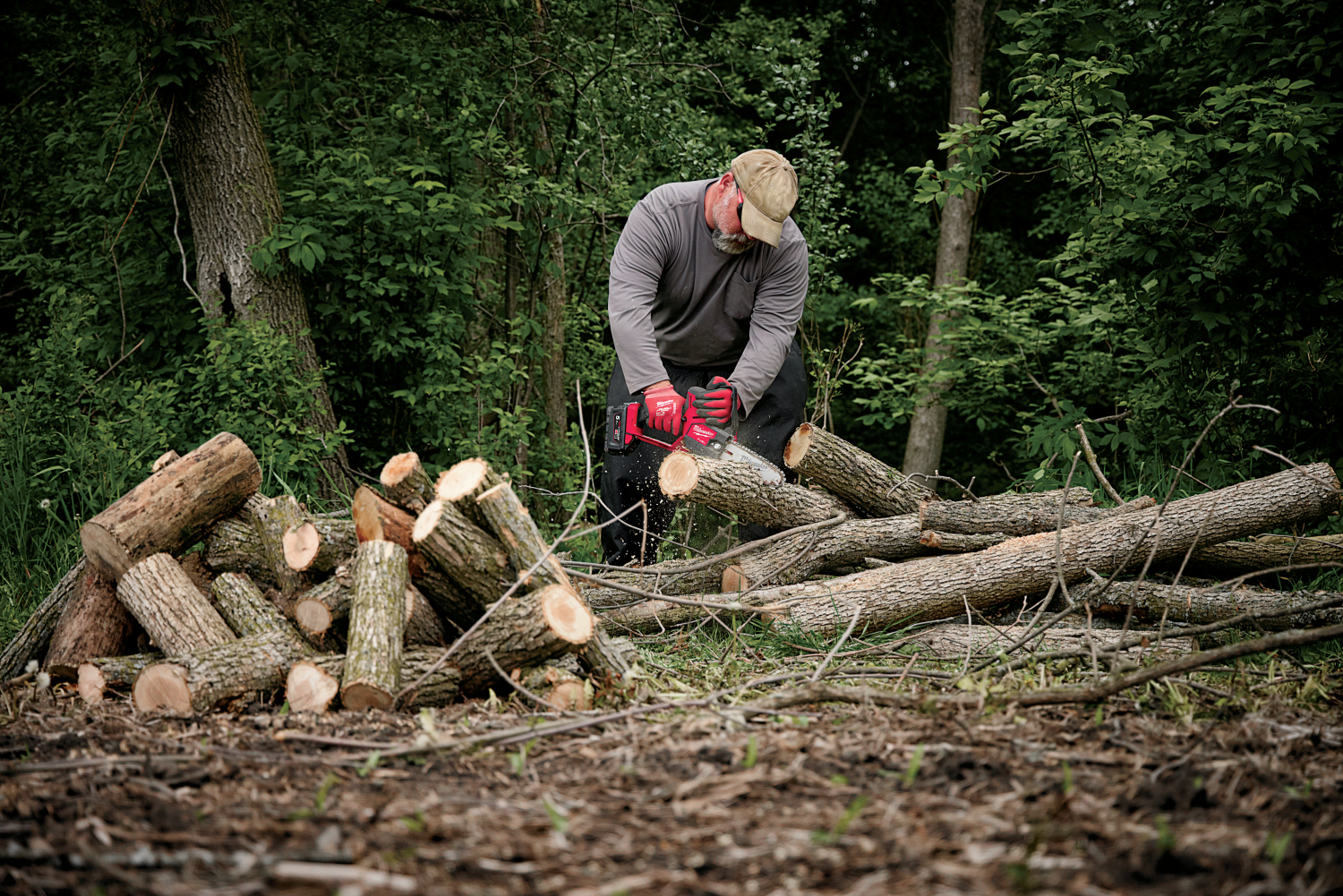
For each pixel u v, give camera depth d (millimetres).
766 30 10047
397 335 6285
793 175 3875
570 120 7496
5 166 7980
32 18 7688
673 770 2188
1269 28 5410
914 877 1623
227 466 3377
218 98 5902
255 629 3084
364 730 2564
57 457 5281
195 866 1695
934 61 13203
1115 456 6477
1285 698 2822
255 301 5992
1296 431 5727
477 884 1624
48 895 1611
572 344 8703
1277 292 5422
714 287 4176
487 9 6984
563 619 2852
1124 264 5742
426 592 3076
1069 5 6242
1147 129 6070
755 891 1599
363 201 6016
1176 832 1807
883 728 2438
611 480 4449
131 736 2516
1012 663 3033
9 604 4531
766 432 4352
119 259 6480
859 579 3812
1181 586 3824
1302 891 1577
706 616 3797
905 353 8930
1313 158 5211
